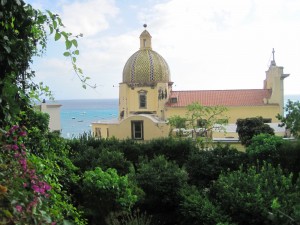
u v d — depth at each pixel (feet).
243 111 130.41
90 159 44.24
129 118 99.09
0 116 12.48
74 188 32.01
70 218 17.70
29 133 21.25
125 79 145.07
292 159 45.93
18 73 14.66
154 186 38.60
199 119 101.24
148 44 147.02
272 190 33.73
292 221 27.07
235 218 31.58
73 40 14.96
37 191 10.91
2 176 10.26
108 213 31.58
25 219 9.18
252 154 47.57
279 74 128.67
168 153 54.65
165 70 144.05
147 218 34.91
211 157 48.80
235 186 35.17
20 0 13.61
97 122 121.70
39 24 15.58
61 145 28.19
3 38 12.39
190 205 33.63
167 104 137.39
